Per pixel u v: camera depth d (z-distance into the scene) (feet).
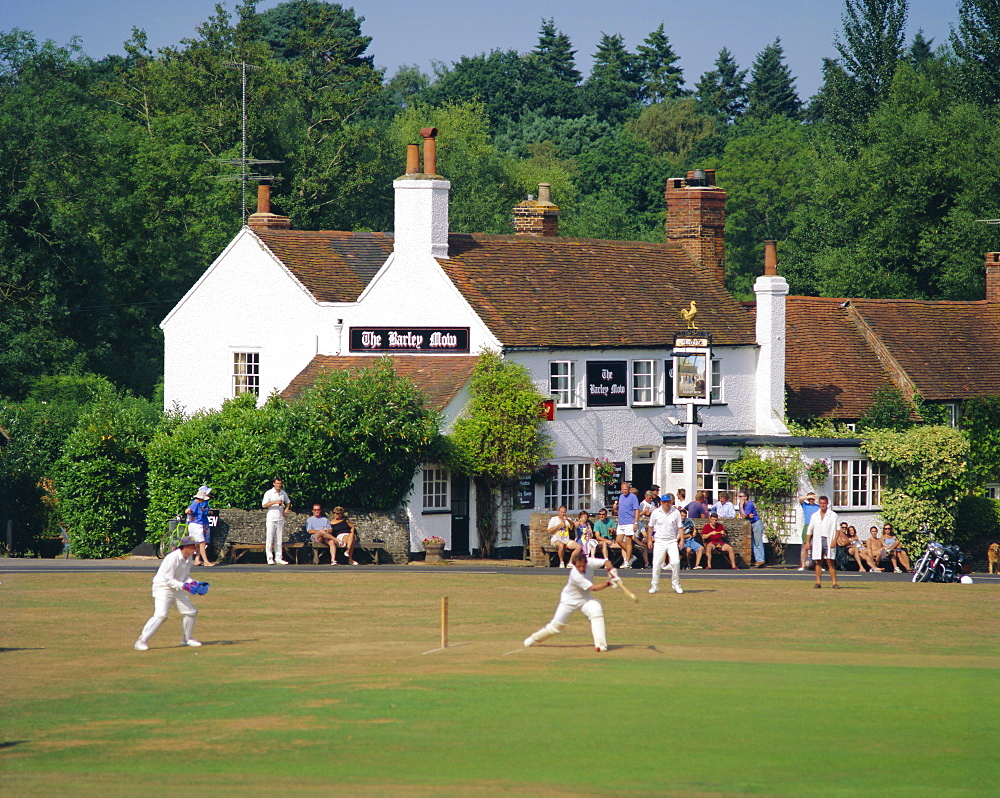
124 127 483.92
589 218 621.72
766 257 295.69
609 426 271.69
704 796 81.51
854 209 458.91
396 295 271.08
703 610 172.96
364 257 302.04
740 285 611.06
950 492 272.31
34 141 399.24
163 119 488.44
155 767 89.56
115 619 160.25
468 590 190.29
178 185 481.87
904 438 268.82
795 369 313.32
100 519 251.60
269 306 287.69
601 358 271.69
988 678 122.31
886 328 331.36
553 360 265.75
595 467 268.00
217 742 96.63
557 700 109.81
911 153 451.12
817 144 563.07
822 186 483.10
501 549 254.68
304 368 279.90
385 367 242.37
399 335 270.26
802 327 327.06
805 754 92.89
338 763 90.38
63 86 426.51
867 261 451.12
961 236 427.33
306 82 572.51
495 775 86.84
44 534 309.83
